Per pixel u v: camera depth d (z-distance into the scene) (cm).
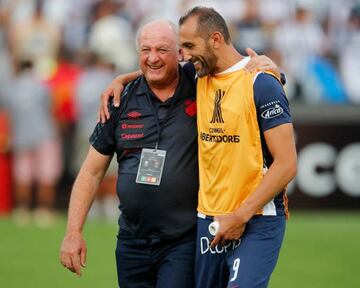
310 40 4828
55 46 4756
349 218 4512
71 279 3148
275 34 4816
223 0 4838
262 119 1803
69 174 4609
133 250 1986
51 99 4581
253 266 1812
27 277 3184
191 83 1958
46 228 4241
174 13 4850
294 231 4138
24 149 4581
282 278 3188
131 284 2016
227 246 1862
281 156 1789
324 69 4788
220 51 1836
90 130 4562
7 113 4584
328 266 3400
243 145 1819
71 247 1930
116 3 4866
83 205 1972
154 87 1948
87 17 4816
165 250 1959
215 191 1858
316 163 4619
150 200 1936
